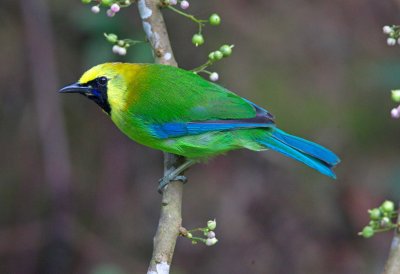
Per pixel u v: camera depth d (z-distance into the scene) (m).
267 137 7.72
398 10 13.43
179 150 7.76
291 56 13.10
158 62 7.79
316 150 7.59
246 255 12.80
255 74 12.80
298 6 13.41
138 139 7.96
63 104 13.13
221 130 7.66
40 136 12.59
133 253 12.86
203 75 12.55
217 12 12.86
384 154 13.20
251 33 12.98
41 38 12.47
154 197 13.08
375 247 13.02
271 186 13.15
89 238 12.73
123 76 7.76
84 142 13.16
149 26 7.62
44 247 12.69
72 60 12.67
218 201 13.02
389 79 12.99
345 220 13.08
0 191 12.87
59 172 12.48
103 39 11.84
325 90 13.10
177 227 6.36
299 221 13.02
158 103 7.63
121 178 13.08
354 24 13.45
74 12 12.31
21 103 12.80
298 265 12.86
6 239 12.69
